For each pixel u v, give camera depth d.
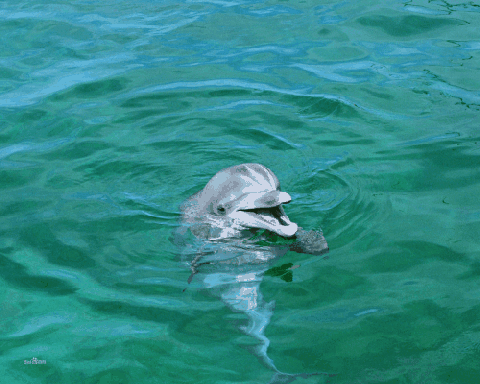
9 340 4.72
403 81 9.16
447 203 6.33
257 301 5.07
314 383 4.15
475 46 10.11
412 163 7.13
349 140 7.75
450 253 5.54
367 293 5.08
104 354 4.54
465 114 8.18
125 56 10.43
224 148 7.71
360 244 5.75
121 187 6.96
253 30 11.29
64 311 5.03
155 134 8.11
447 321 4.68
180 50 10.59
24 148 7.86
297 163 7.28
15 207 6.61
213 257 5.64
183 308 5.02
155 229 6.16
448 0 12.17
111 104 8.92
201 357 4.47
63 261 5.71
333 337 4.59
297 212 6.27
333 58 10.03
